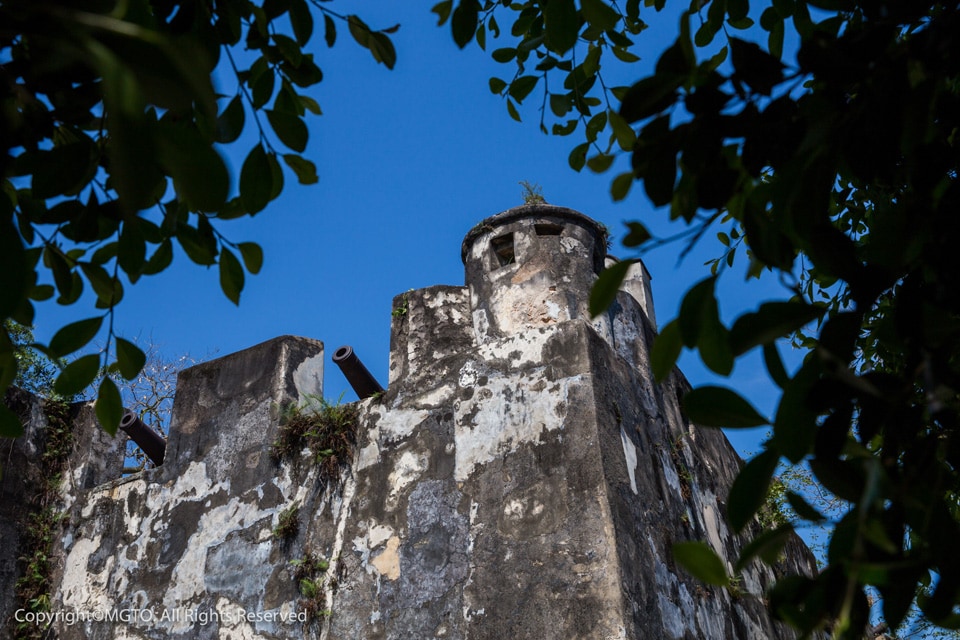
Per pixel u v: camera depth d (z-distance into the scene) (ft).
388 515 22.15
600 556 19.58
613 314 25.79
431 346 24.21
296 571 22.38
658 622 19.95
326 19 9.04
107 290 8.58
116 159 4.12
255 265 8.76
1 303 5.29
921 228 6.79
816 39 6.76
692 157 6.83
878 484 4.70
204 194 4.82
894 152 7.00
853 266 6.54
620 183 6.21
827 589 5.77
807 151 6.65
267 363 26.14
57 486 27.58
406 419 23.29
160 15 8.20
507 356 22.98
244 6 9.13
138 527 25.52
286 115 8.25
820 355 5.32
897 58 6.68
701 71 6.75
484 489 21.48
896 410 6.57
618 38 11.16
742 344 5.67
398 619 20.74
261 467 24.47
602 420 21.52
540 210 25.41
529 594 19.77
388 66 9.21
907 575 5.82
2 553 25.70
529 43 11.51
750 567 27.17
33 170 7.00
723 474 28.12
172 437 26.53
